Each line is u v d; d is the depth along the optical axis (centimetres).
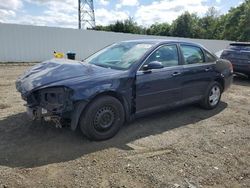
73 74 427
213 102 657
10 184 316
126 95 462
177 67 546
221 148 441
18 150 400
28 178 330
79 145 423
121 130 493
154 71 500
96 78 429
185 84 565
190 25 6775
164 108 534
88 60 551
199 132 506
